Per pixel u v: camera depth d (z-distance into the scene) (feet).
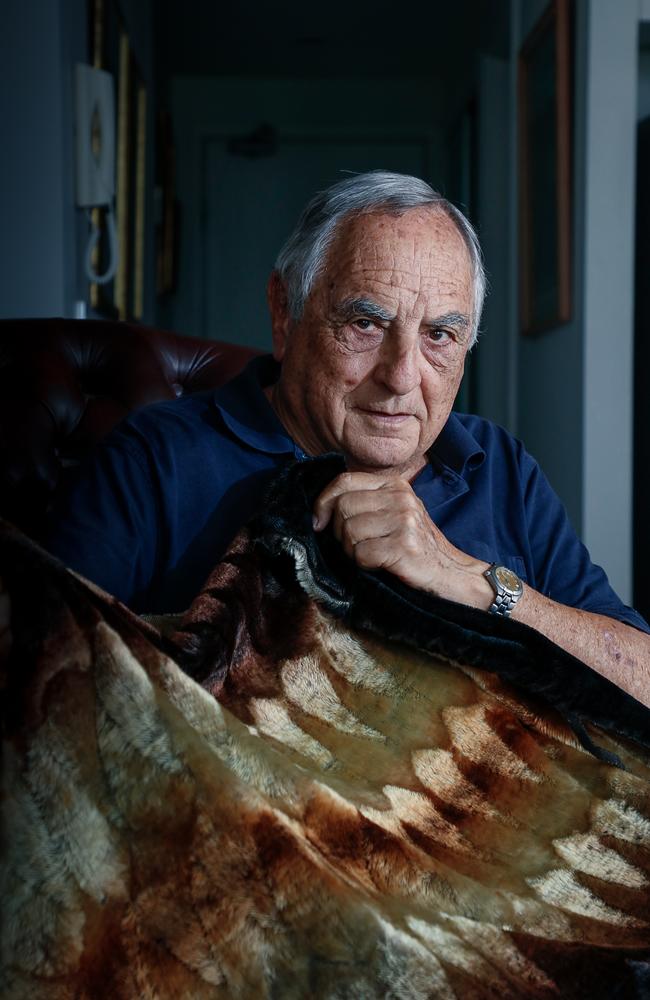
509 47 16.58
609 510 11.93
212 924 2.59
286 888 2.59
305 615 3.51
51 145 10.09
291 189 27.07
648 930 3.01
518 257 15.51
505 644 3.50
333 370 4.22
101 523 4.20
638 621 4.71
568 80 12.31
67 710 2.71
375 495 3.74
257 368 4.74
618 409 11.88
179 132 26.84
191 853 2.64
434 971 2.54
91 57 11.60
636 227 12.32
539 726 3.54
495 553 4.68
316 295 4.22
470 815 3.29
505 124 17.06
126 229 14.35
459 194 22.29
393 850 2.85
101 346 5.87
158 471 4.31
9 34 10.00
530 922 2.90
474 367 18.61
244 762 2.84
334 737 3.37
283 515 3.55
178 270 25.76
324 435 4.36
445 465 4.73
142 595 4.29
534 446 14.78
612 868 3.21
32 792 2.66
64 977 2.56
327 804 2.86
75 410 5.57
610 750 3.56
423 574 3.79
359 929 2.54
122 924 2.59
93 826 2.65
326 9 21.66
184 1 21.11
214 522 4.33
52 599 2.78
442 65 25.59
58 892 2.61
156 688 2.78
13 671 2.73
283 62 25.38
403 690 3.50
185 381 6.10
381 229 4.10
